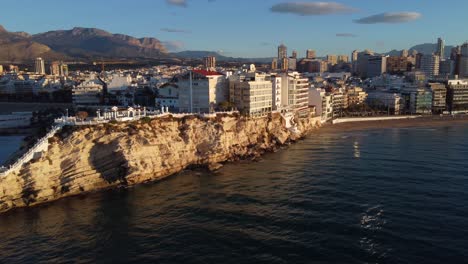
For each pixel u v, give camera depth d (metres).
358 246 72.69
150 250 73.50
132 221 87.06
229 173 125.75
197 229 81.94
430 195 97.94
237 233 79.50
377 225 81.12
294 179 115.19
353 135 195.62
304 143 174.88
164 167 125.25
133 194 106.25
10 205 97.25
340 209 90.06
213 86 175.12
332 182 110.50
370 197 97.38
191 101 174.88
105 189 111.50
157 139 125.06
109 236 79.94
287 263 67.69
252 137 164.75
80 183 108.94
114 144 116.00
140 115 131.50
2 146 164.62
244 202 97.06
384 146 163.00
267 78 198.12
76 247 75.50
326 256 69.50
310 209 90.75
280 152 156.38
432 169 122.75
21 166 102.38
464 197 96.12
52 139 111.06
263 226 82.44
